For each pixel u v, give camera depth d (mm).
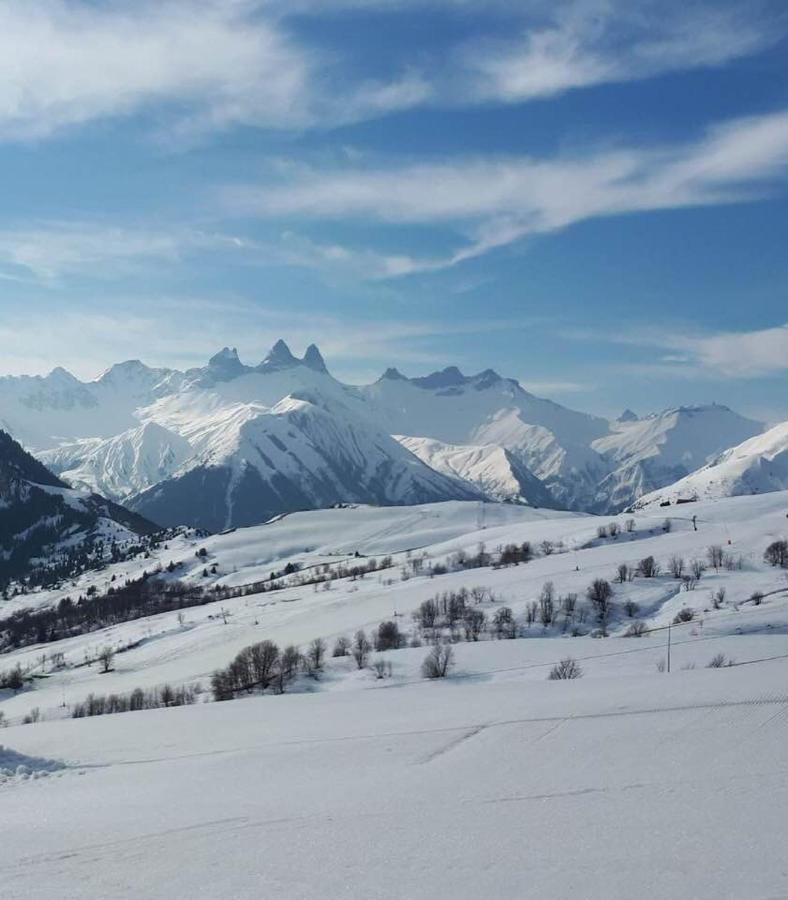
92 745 42062
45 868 22953
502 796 27484
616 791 27234
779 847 22078
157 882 21734
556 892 20188
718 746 31000
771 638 103562
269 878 21703
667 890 20016
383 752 34656
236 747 38375
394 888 20797
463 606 169750
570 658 99062
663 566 198250
